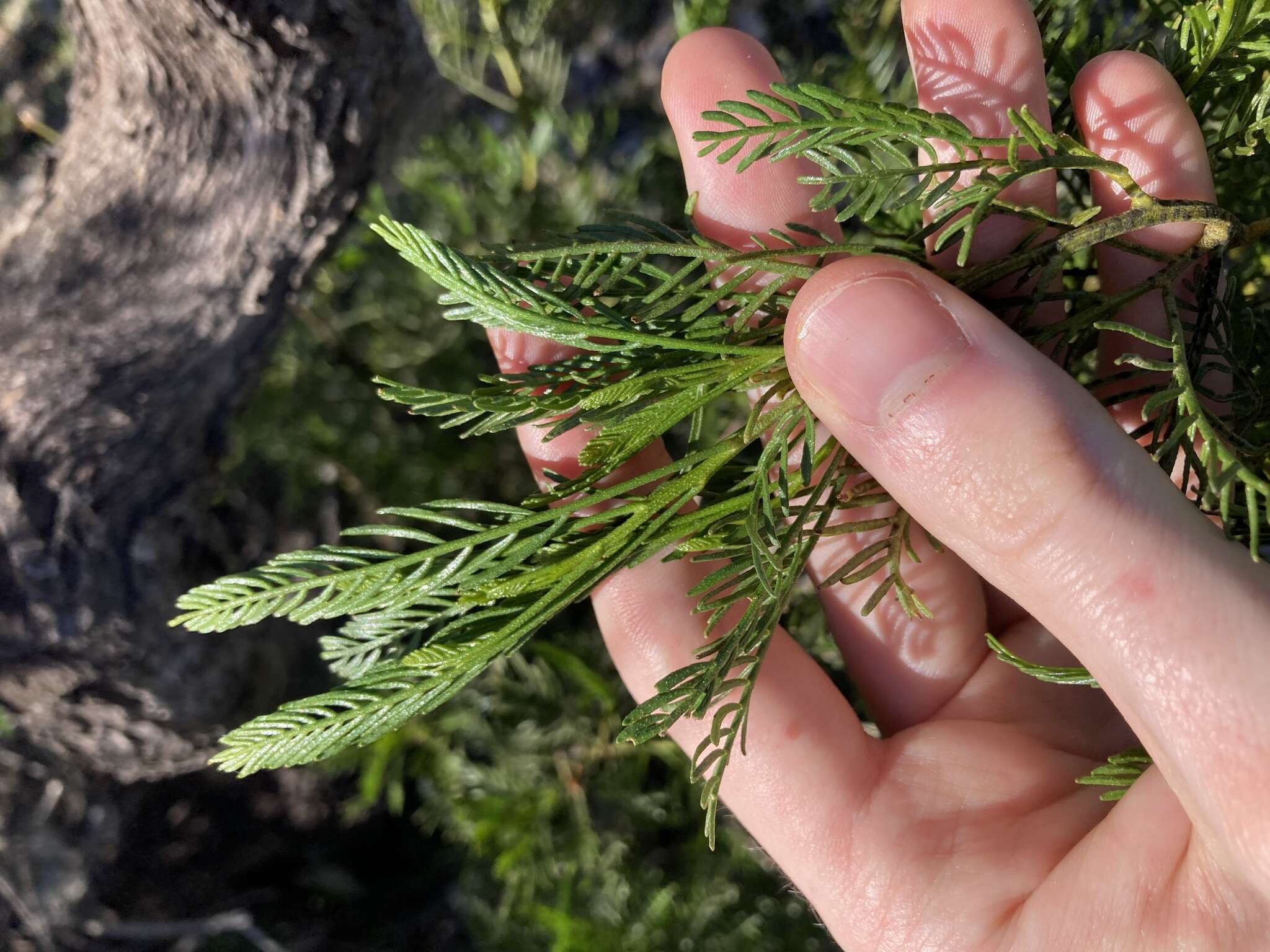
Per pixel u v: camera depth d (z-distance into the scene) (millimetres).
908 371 123
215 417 271
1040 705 174
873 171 119
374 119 228
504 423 131
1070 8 182
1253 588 117
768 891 288
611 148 351
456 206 302
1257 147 147
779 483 136
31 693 271
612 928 270
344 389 330
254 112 216
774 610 134
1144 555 119
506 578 133
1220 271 137
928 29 153
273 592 126
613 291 143
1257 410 138
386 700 127
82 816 327
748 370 133
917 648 177
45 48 359
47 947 336
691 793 287
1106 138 149
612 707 263
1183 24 142
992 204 126
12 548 242
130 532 262
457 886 375
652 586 172
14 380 234
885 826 158
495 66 372
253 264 237
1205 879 127
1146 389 131
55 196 240
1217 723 117
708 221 166
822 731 165
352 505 344
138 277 237
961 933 148
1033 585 126
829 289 127
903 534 143
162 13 198
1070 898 138
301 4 199
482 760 337
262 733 126
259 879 375
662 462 169
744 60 164
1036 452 121
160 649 277
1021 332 140
